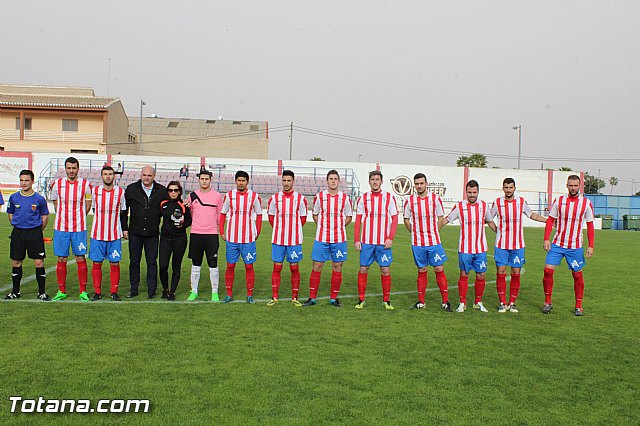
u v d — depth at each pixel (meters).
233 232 7.57
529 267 12.91
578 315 7.35
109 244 7.57
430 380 4.55
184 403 3.96
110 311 6.83
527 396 4.26
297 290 7.72
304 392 4.22
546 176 36.19
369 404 4.02
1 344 5.26
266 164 35.31
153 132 52.25
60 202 7.45
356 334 6.00
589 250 7.44
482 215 7.43
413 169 34.94
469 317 7.07
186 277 9.89
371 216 7.48
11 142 40.19
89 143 41.22
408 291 9.14
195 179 34.69
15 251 7.47
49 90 47.88
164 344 5.39
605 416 3.92
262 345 5.45
